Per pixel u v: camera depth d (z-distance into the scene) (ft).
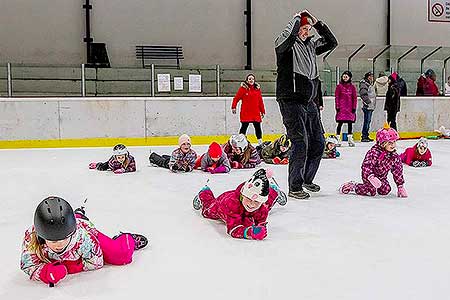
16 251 9.98
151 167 23.34
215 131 37.27
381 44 50.78
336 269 8.79
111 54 45.03
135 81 36.73
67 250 7.99
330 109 39.24
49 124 34.30
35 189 17.37
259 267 8.93
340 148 32.78
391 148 15.29
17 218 12.96
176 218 12.75
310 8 48.78
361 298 7.49
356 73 42.01
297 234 11.09
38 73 35.60
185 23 46.29
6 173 21.39
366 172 15.51
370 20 50.34
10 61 43.16
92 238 8.64
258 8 47.70
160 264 9.12
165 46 45.96
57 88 35.94
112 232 11.37
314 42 15.19
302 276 8.45
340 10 49.55
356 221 12.26
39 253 8.04
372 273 8.57
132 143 35.68
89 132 34.96
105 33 44.80
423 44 51.70
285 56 14.58
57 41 43.91
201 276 8.48
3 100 33.58
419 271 8.66
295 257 9.48
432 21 51.62
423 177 19.43
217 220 12.49
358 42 50.16
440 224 11.96
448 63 43.21
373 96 37.93
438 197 15.34
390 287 7.92
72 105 34.60
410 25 51.19
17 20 43.09
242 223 11.12
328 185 17.69
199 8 46.47
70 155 29.04
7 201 15.25
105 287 8.00
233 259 9.39
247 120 32.83
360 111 40.19
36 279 8.23
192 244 10.39
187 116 36.65
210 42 46.88
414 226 11.77
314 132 15.57
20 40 43.24
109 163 21.91
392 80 38.32
